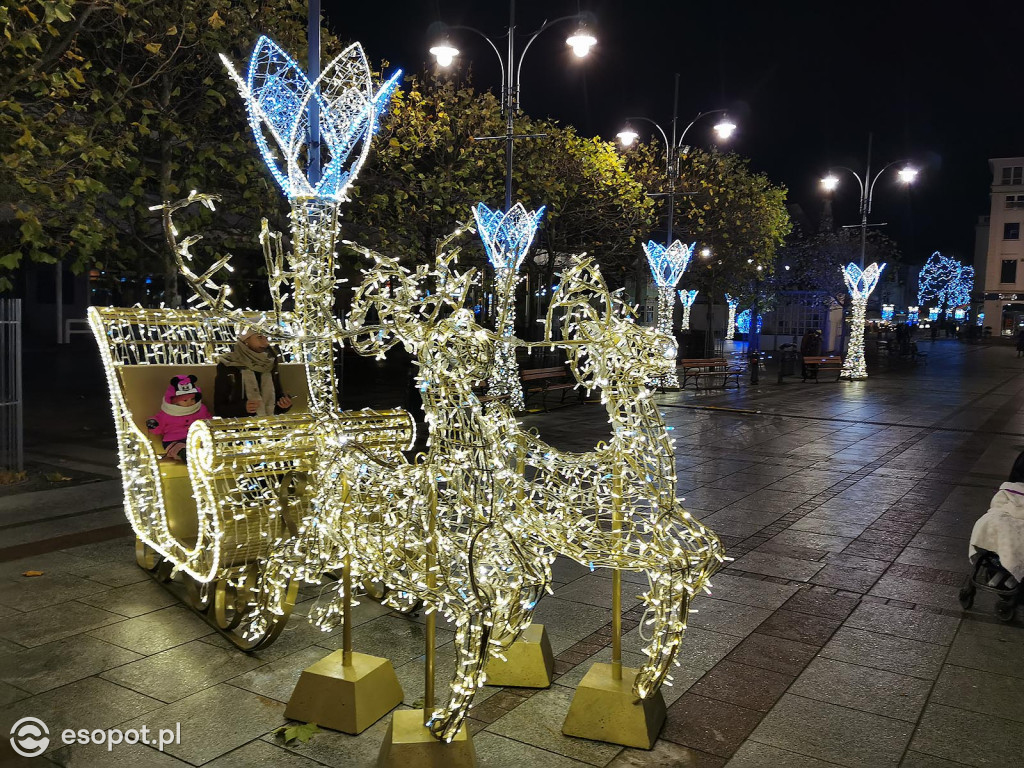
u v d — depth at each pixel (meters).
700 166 26.66
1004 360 37.19
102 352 5.92
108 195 11.59
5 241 10.06
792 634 4.96
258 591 4.68
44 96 9.32
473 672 3.37
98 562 6.06
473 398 3.58
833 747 3.66
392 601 4.66
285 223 12.27
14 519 7.14
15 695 4.04
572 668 4.45
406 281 3.96
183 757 3.51
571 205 21.47
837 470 10.30
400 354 20.66
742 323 44.38
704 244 27.80
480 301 16.53
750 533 7.25
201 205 11.21
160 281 16.44
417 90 16.67
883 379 25.48
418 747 3.38
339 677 3.81
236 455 4.46
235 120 12.18
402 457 5.30
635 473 3.77
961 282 67.38
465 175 16.25
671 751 3.62
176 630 4.86
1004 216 60.00
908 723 3.88
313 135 7.48
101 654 4.52
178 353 6.77
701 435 13.16
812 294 40.12
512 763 3.51
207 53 11.16
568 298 3.82
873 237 42.84
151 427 5.50
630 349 3.77
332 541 4.12
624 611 5.31
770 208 29.89
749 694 4.17
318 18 7.80
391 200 15.66
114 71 10.17
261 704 4.00
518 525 3.75
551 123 20.41
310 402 6.12
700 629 5.01
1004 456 11.48
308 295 5.62
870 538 7.14
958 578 6.07
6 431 8.56
